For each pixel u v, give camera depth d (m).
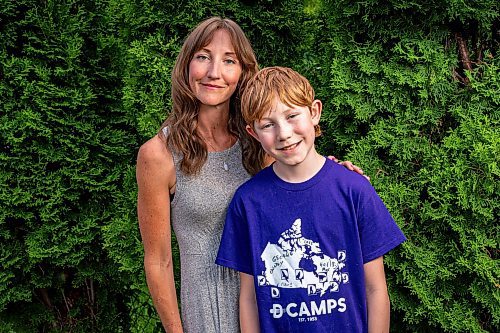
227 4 2.78
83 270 3.18
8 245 3.06
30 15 2.92
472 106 2.27
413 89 2.33
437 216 2.21
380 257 1.55
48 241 3.06
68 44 2.99
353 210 1.51
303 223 1.52
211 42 1.66
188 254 1.72
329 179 1.53
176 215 1.74
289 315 1.51
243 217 1.58
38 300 3.34
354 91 2.39
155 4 2.76
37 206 3.02
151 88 2.70
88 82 3.05
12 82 2.91
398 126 2.33
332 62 2.49
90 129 3.05
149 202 1.71
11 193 2.95
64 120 2.97
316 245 1.51
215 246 1.71
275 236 1.53
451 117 2.35
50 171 3.02
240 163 1.76
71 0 3.07
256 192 1.57
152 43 2.71
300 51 3.02
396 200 2.30
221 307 1.68
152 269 1.76
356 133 2.49
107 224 3.12
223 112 1.76
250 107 1.53
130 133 3.28
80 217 3.12
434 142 2.38
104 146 3.07
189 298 1.72
